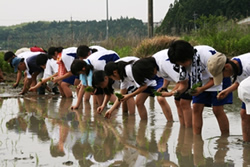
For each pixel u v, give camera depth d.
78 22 55.53
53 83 8.61
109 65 5.98
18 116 6.64
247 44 13.77
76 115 6.69
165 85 5.65
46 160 4.16
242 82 4.22
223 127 5.12
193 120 5.16
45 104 7.92
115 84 6.64
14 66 9.27
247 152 4.32
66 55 8.10
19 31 63.88
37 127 5.77
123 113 6.82
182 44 4.53
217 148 4.50
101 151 4.49
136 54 13.88
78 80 8.62
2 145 4.77
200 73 4.73
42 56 8.72
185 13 37.72
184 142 4.80
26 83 9.27
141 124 5.91
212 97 5.02
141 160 4.15
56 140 5.00
